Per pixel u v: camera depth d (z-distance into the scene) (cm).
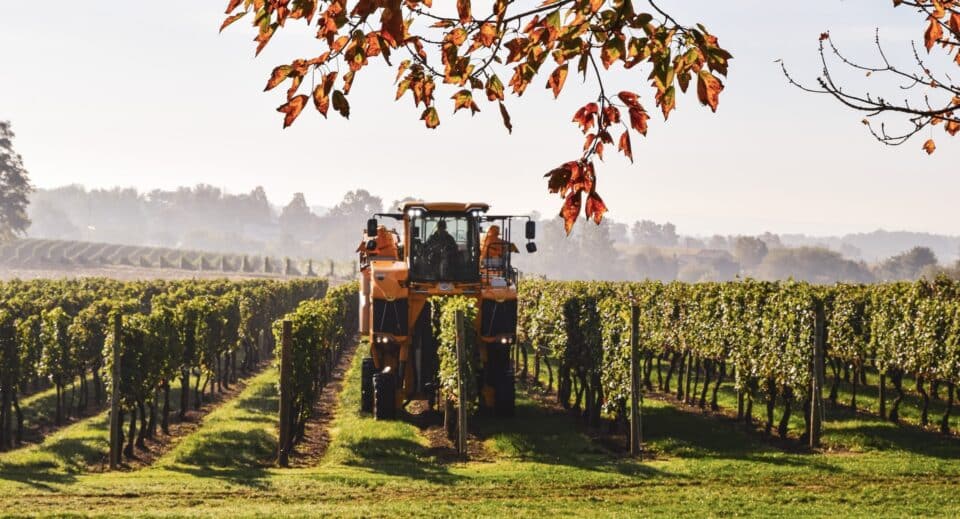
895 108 403
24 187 12106
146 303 3744
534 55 367
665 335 2412
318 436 1897
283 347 1600
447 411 1767
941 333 1858
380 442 1683
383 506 1171
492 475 1405
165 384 1958
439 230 1859
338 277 9950
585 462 1533
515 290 1883
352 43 350
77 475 1458
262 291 3703
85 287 4081
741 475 1389
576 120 365
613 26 336
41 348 2134
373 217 1867
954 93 411
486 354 1916
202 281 4588
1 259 10894
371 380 2009
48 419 2152
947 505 1188
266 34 350
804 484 1327
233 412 2177
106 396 2512
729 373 2555
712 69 343
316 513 1104
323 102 368
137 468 1588
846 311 2148
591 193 368
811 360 1698
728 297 2094
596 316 1923
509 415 1928
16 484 1330
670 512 1131
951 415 1981
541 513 1119
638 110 359
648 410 2055
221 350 2633
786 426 1809
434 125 411
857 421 1905
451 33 373
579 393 2058
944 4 404
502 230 1955
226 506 1183
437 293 1855
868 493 1259
